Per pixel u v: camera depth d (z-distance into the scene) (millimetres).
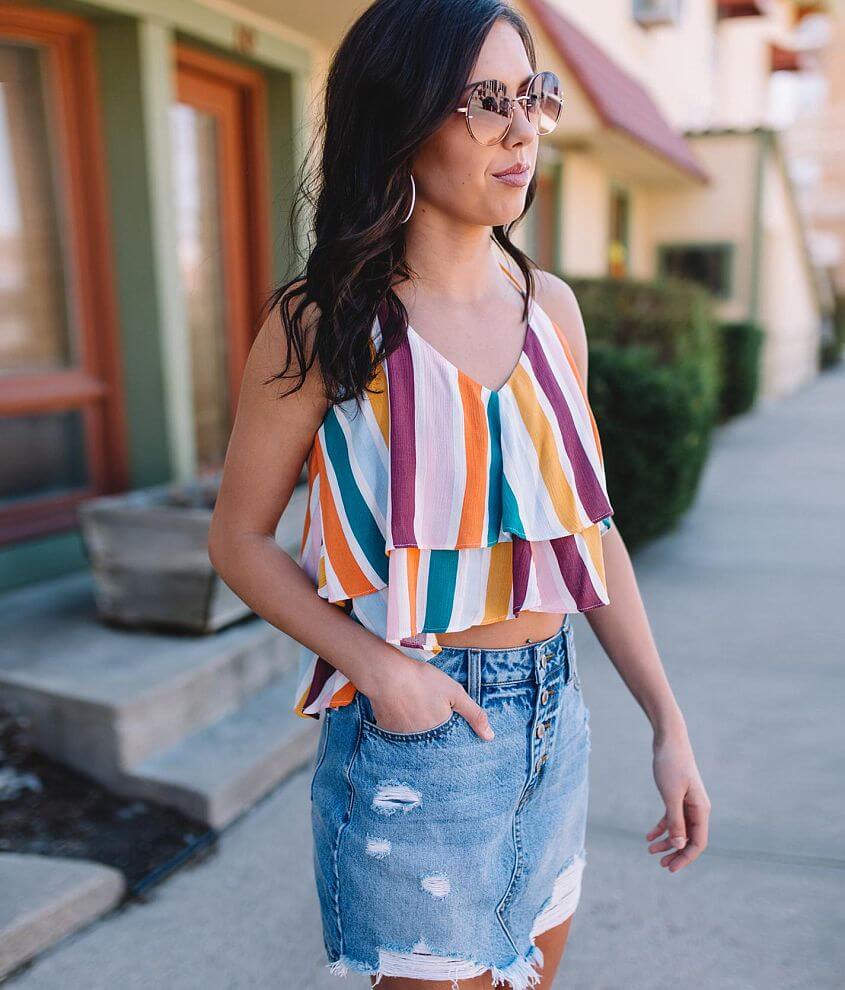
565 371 1185
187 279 4520
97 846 2447
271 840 2512
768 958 2064
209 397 4754
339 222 1096
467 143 1051
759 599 4527
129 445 4082
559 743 1222
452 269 1153
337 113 1090
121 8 3576
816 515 6207
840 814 2621
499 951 1213
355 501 1093
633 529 5008
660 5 10664
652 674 1330
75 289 3904
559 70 7016
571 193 8969
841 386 15492
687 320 6078
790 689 3469
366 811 1144
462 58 1019
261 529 1153
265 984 1996
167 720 2744
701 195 11961
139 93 3740
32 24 3564
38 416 3783
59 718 2688
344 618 1113
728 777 2834
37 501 3768
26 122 3693
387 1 1062
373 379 1077
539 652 1174
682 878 2350
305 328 1078
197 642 3051
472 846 1146
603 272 10273
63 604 3443
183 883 2332
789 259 13992
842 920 2184
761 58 18984
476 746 1128
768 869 2381
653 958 2072
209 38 4027
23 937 2051
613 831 2557
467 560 1101
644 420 4730
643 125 8672
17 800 2592
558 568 1145
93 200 3873
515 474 1099
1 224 3652
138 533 3045
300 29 4336
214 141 4578
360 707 1150
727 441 9414
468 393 1091
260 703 3055
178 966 2049
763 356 12227
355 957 1199
